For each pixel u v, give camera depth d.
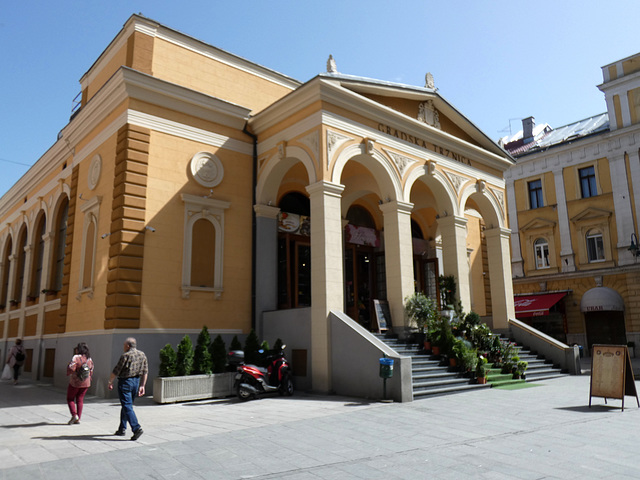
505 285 19.58
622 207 27.50
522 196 32.16
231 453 6.18
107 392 12.25
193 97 14.94
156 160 14.13
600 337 27.81
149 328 13.08
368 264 20.14
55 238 19.12
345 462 5.72
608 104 28.83
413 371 12.54
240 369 11.71
